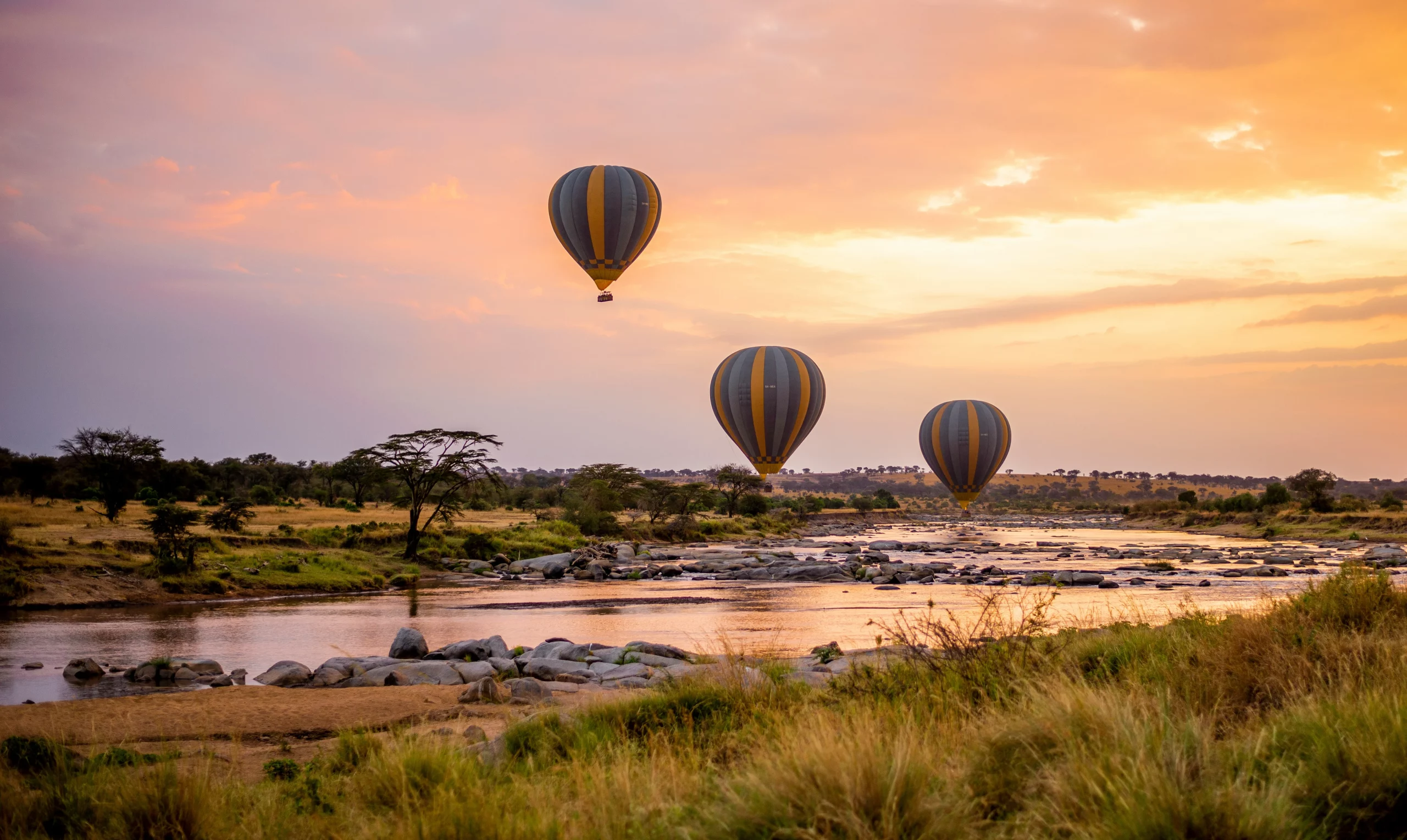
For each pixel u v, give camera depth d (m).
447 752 8.55
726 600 40.62
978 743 6.43
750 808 5.29
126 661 23.36
